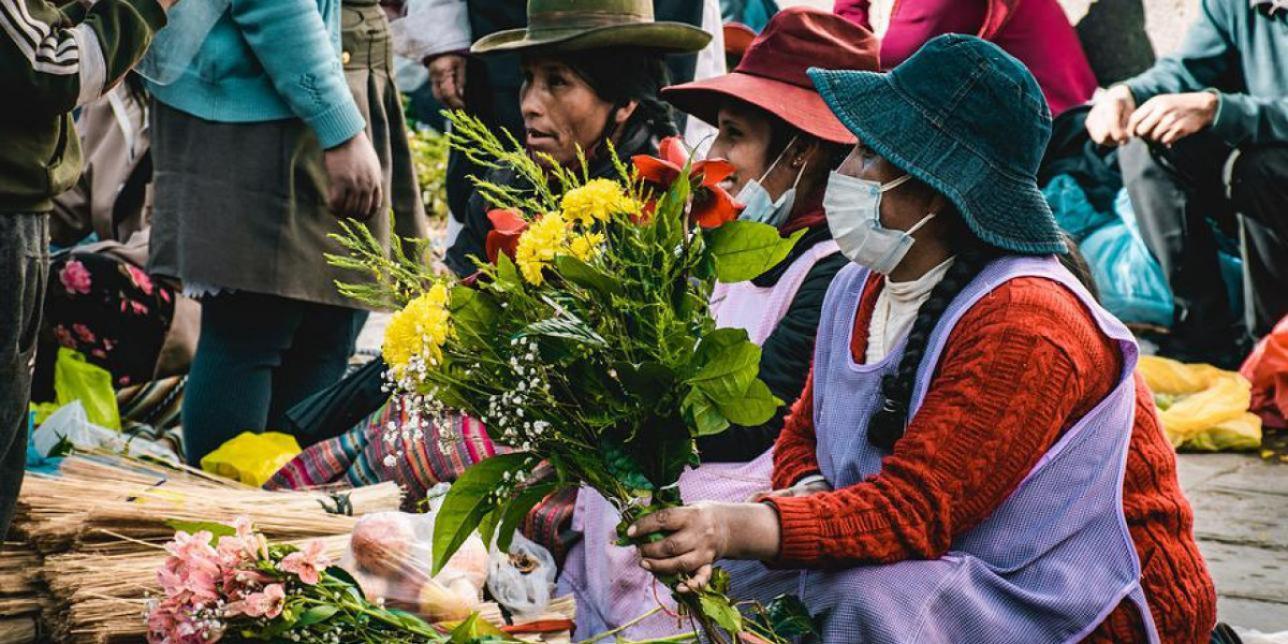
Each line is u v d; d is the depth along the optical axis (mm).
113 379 4992
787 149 3379
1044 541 2650
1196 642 2746
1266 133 6520
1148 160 6742
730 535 2527
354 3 4523
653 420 2465
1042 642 2641
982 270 2684
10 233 2773
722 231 2449
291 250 4293
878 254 2717
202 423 4359
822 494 2604
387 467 3697
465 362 2508
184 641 2641
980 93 2654
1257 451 5797
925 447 2582
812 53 3412
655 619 3186
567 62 3801
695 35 3881
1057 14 7008
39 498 3141
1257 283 6672
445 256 4504
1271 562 4516
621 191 2520
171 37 4156
